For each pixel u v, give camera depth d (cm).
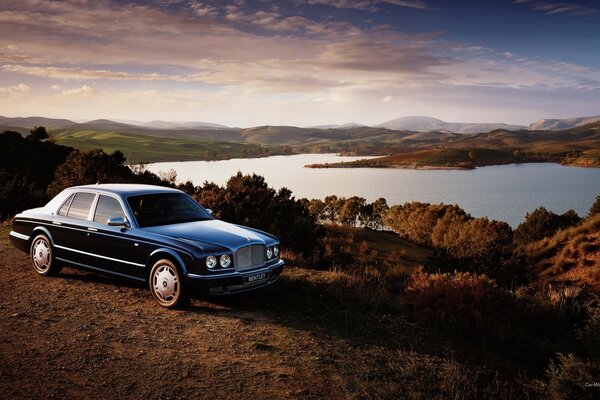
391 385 461
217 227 711
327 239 4125
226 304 692
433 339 609
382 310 716
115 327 584
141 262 677
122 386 434
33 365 470
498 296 686
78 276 821
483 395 464
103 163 2205
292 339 570
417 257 4528
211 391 430
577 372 461
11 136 6438
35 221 814
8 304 662
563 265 1628
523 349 602
